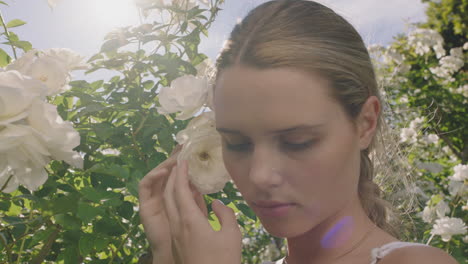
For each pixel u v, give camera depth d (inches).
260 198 31.1
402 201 55.3
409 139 83.0
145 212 43.3
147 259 67.3
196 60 77.4
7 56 72.3
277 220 31.0
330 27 33.0
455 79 302.8
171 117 75.1
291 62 29.8
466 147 281.3
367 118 34.3
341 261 34.0
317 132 30.0
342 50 32.6
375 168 49.3
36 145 44.7
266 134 30.0
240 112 30.3
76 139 46.8
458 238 124.2
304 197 30.4
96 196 54.9
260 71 29.8
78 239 60.4
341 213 34.5
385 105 56.1
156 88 75.6
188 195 37.0
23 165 46.2
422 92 284.7
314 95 30.0
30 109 45.4
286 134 29.8
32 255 70.7
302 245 36.3
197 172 42.1
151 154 67.6
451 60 293.7
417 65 339.0
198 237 33.8
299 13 33.1
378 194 44.3
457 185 136.4
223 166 42.2
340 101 31.4
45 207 52.5
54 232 63.5
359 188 42.3
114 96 75.0
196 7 80.6
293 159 30.0
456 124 282.8
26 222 56.1
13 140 43.3
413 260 28.1
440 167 166.1
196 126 42.5
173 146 65.7
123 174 56.6
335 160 30.6
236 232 34.2
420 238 119.3
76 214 55.9
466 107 280.7
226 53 33.0
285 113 29.3
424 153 225.5
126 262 73.0
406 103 262.4
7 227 59.9
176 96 45.4
